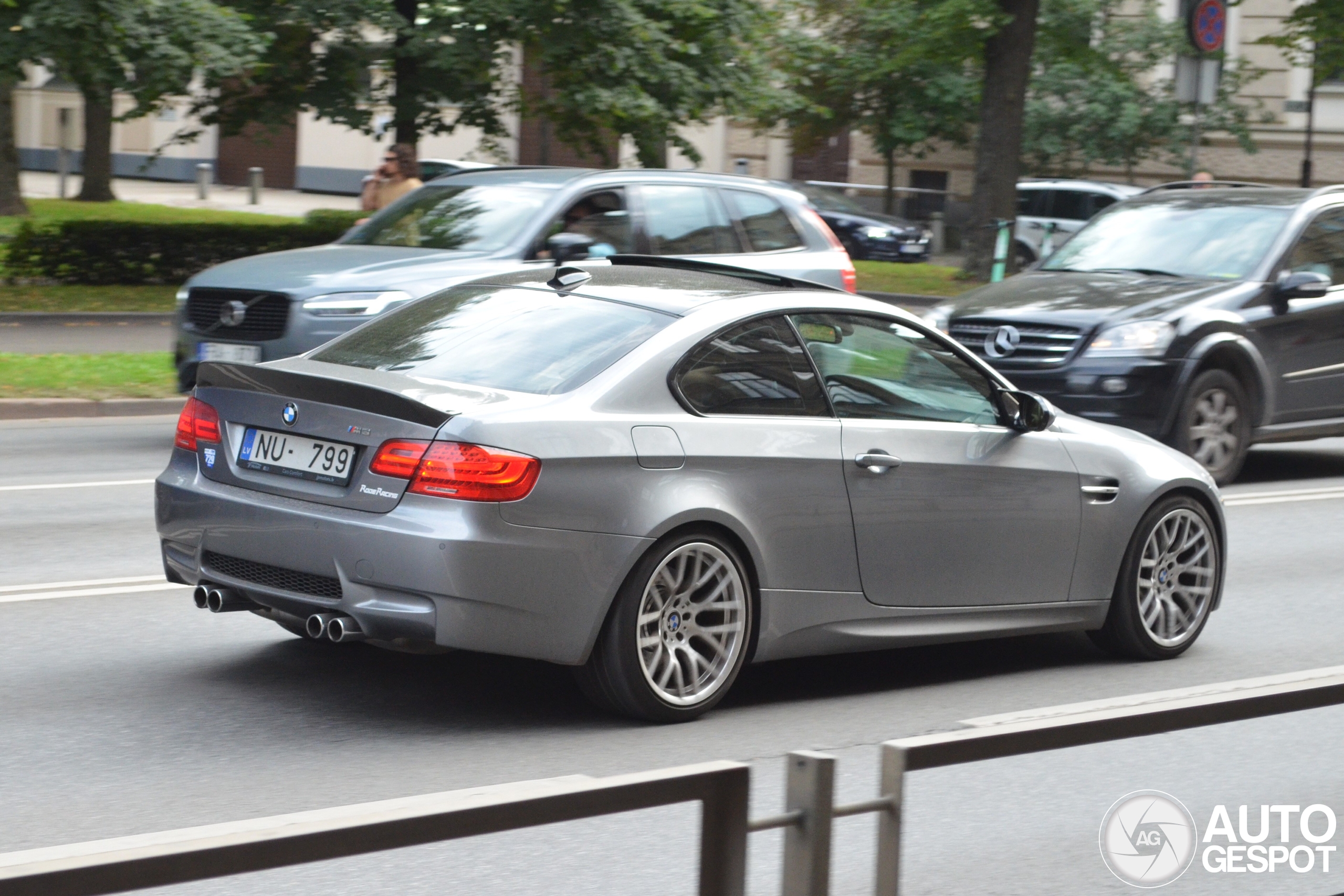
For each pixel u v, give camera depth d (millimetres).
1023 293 12203
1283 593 8484
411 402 5215
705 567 5570
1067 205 31219
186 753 5094
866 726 5727
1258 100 34875
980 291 12562
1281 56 32562
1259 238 12430
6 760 4945
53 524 9109
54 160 57344
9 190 28375
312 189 53062
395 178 16156
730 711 5871
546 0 22453
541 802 2010
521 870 2709
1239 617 7922
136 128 55531
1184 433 11547
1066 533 6605
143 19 19203
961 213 36531
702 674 5641
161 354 16141
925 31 26141
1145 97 35094
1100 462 6750
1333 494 11961
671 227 11820
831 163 42156
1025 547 6473
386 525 5172
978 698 6254
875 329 6270
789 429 5797
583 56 23375
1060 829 2977
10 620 6812
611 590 5324
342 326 10562
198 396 5906
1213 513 7176
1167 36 34531
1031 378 11625
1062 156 36938
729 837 2174
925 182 39656
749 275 6586
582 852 2760
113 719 5438
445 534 5086
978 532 6297
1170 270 12500
